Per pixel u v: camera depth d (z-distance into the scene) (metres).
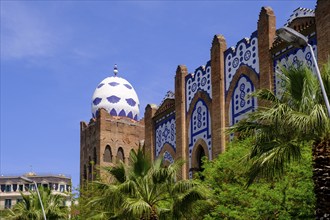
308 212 23.58
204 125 38.47
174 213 28.42
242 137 30.02
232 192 26.19
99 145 51.38
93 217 30.92
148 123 45.81
